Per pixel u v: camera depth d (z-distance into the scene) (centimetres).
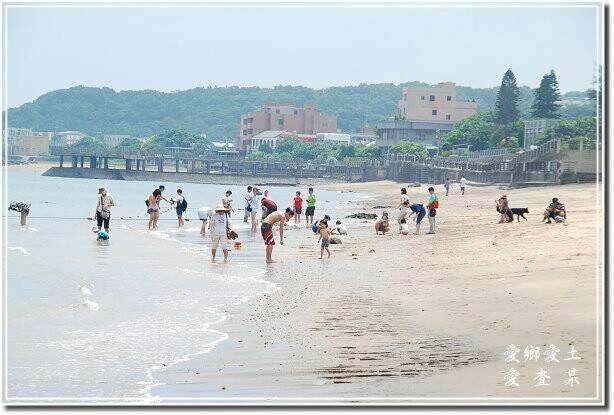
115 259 4531
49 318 2728
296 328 2506
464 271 3547
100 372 2022
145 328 2556
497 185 15850
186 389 1850
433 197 5791
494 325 2333
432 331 2358
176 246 5334
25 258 4503
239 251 4994
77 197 14575
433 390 1733
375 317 2641
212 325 2608
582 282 2850
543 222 5566
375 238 5656
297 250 5028
